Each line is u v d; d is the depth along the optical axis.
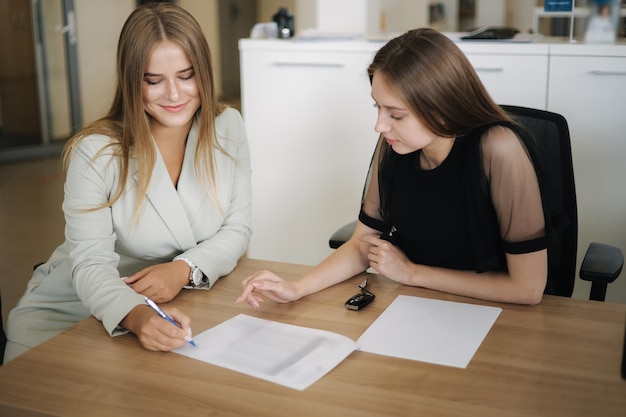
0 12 6.44
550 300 1.62
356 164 3.21
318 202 3.31
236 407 1.22
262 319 1.56
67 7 6.56
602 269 1.79
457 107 1.59
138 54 1.68
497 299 1.62
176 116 1.75
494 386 1.26
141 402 1.24
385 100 1.58
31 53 6.54
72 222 1.74
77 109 6.77
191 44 1.71
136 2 7.31
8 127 6.60
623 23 3.01
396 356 1.38
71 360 1.40
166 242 1.85
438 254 1.82
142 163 1.76
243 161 2.00
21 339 1.86
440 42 1.58
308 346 1.42
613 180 2.86
